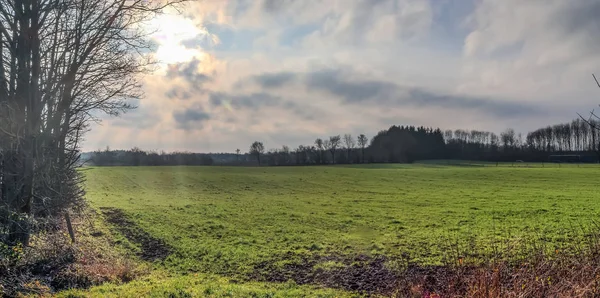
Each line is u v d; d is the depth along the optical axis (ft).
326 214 97.50
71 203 53.88
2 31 45.75
